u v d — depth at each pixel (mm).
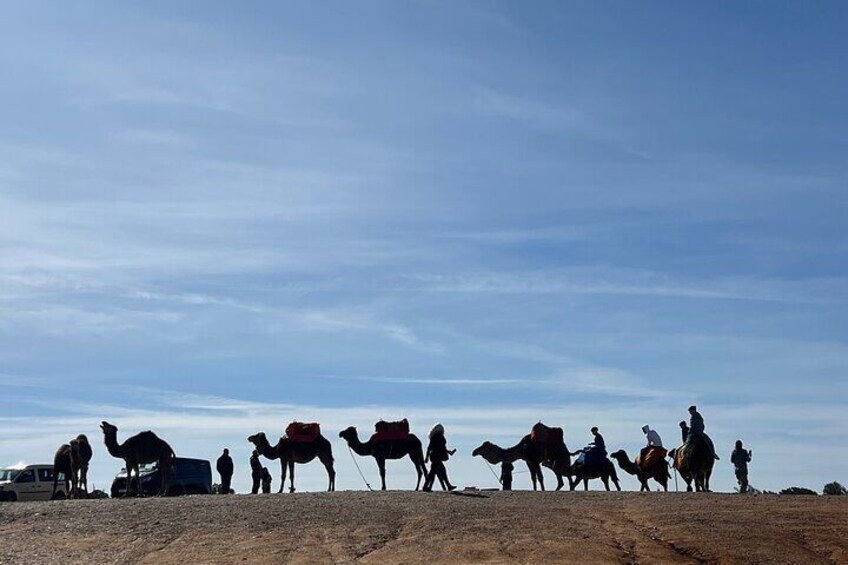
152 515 27828
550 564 22406
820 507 29219
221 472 42312
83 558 23359
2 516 27984
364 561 22656
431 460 37250
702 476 37250
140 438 38781
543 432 42312
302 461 40312
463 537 24734
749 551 24125
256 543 24328
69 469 39344
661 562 23281
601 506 29438
